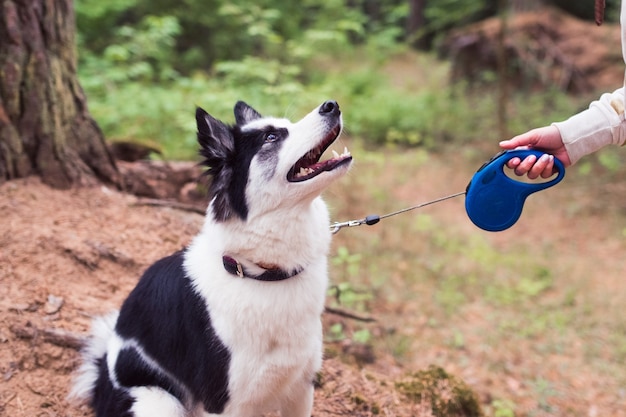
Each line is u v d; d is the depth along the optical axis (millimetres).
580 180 9133
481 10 16938
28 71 4535
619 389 4707
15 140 4527
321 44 14766
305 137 2613
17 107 4520
